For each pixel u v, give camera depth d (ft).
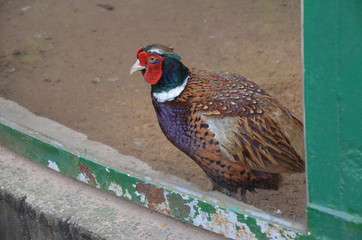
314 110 4.19
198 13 7.45
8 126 5.36
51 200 5.03
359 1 3.96
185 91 4.96
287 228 4.44
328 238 4.34
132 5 7.90
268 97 5.03
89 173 5.05
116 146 5.75
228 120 4.89
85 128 6.00
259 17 7.22
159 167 5.49
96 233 4.81
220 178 5.04
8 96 6.44
